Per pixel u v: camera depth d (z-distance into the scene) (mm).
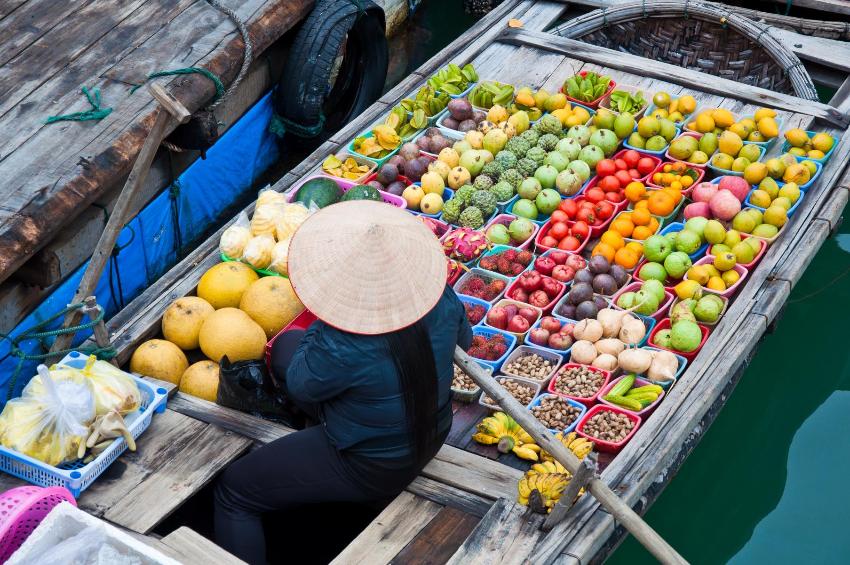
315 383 3020
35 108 4793
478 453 3705
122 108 4836
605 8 6695
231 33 5402
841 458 4852
